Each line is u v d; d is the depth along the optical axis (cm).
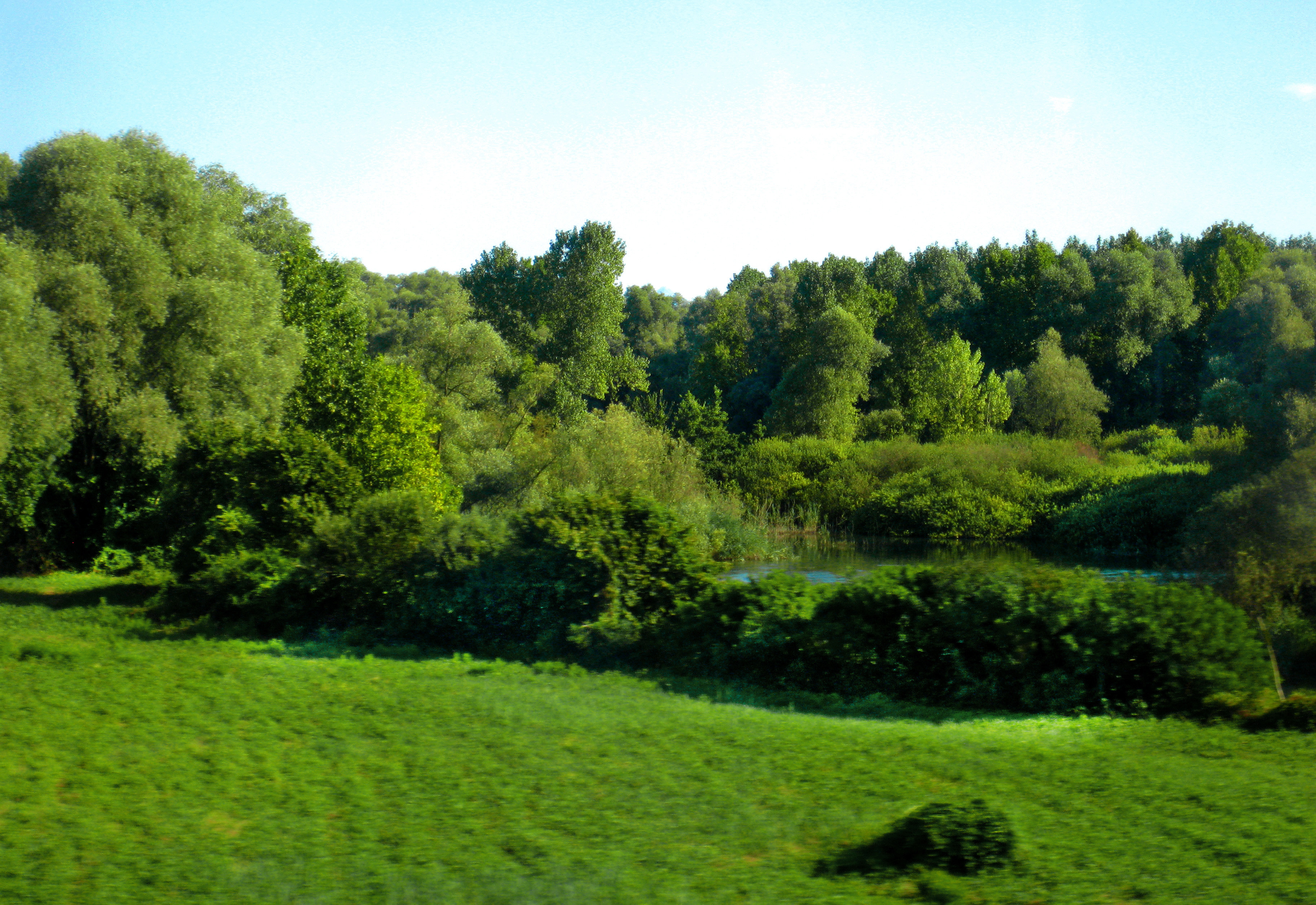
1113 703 1005
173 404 2466
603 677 1158
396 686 1048
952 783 709
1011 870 525
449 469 3600
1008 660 1046
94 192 2334
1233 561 1157
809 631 1153
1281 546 1134
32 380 2048
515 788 681
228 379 2502
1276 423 3422
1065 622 1030
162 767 717
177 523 1814
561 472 3591
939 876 510
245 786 682
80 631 1439
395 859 546
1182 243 9388
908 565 1219
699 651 1205
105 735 803
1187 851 556
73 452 2488
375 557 1472
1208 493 3328
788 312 8300
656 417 5912
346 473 1789
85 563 2445
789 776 723
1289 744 838
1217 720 947
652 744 812
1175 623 1004
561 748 795
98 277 2241
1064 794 679
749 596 1216
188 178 2522
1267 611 1136
